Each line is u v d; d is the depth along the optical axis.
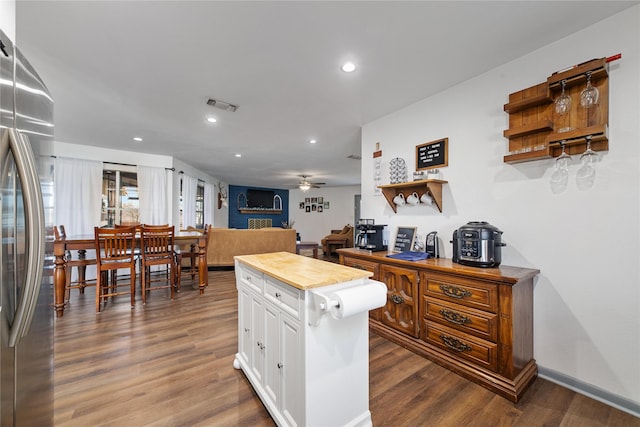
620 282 1.58
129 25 1.64
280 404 1.41
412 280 2.24
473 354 1.84
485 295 1.79
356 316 1.40
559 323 1.80
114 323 2.73
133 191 4.95
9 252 0.88
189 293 3.81
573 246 1.76
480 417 1.51
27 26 1.64
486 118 2.20
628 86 1.56
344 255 2.90
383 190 2.92
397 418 1.50
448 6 1.50
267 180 8.81
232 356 2.13
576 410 1.56
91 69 2.14
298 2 1.47
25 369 1.01
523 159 1.89
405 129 2.88
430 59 2.03
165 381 1.80
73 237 3.59
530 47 1.89
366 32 1.72
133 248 3.24
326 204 10.48
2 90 0.84
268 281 1.58
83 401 1.60
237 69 2.15
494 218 2.15
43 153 1.18
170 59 2.01
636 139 1.53
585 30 1.70
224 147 4.58
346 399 1.36
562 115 1.79
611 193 1.62
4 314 0.85
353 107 2.88
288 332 1.36
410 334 2.27
